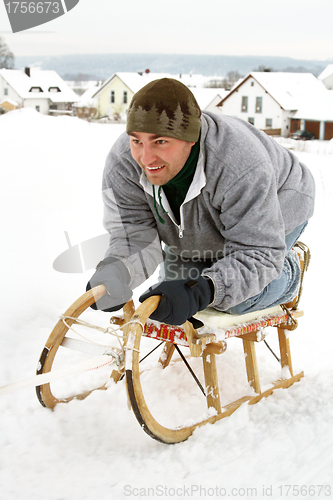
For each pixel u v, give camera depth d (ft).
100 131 26.50
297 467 4.19
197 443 4.66
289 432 4.82
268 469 4.20
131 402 4.26
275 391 5.88
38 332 6.89
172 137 4.45
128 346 4.31
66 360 6.50
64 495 4.00
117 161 5.47
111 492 4.01
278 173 5.49
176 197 5.41
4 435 4.77
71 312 4.87
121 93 111.34
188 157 4.82
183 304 4.43
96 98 115.03
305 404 5.43
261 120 93.40
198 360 6.84
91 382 5.91
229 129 4.99
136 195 5.61
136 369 4.27
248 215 4.95
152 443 4.80
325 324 8.50
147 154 4.56
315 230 14.92
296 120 91.61
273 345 7.64
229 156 4.89
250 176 4.87
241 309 5.31
